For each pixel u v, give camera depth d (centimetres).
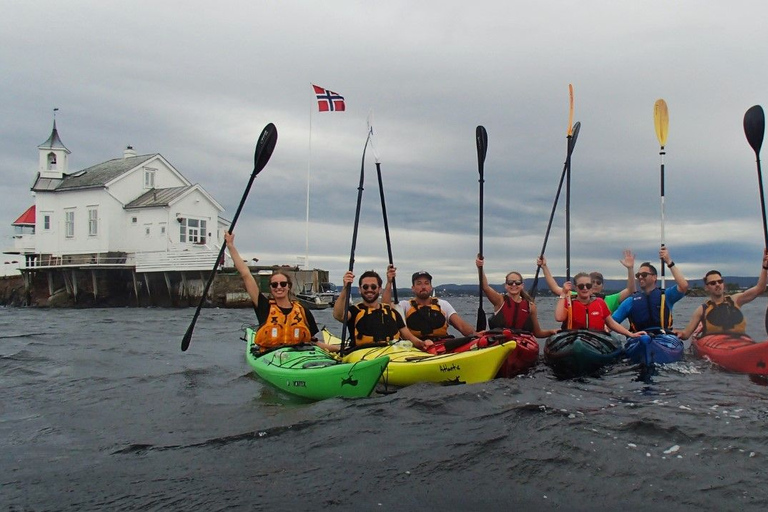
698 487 394
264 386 760
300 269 3512
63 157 4025
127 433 541
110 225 3734
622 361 851
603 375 794
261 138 909
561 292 953
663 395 662
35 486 408
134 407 648
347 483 408
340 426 541
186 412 621
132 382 800
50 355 1078
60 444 509
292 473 427
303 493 393
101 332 1616
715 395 659
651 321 939
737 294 927
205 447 491
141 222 3728
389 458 455
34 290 4041
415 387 687
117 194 3762
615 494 387
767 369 770
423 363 698
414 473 425
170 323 2020
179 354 1102
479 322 920
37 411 633
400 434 514
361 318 789
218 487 402
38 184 3972
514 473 423
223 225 4134
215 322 2070
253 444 496
